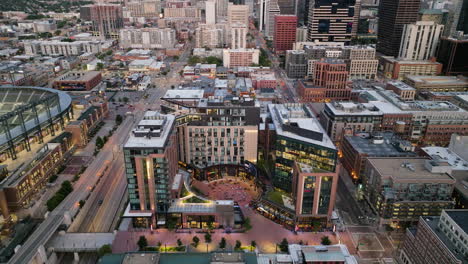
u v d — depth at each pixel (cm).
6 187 18550
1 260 15300
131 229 17738
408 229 16138
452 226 13500
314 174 16788
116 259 13012
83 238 16750
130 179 17012
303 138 18788
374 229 18162
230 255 13188
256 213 19262
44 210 19500
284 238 16388
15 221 18350
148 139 17288
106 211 19512
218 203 18012
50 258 15512
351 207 19988
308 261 13775
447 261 12975
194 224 17988
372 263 15888
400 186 17675
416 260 15000
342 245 15050
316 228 17862
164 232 17575
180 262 13062
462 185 18938
